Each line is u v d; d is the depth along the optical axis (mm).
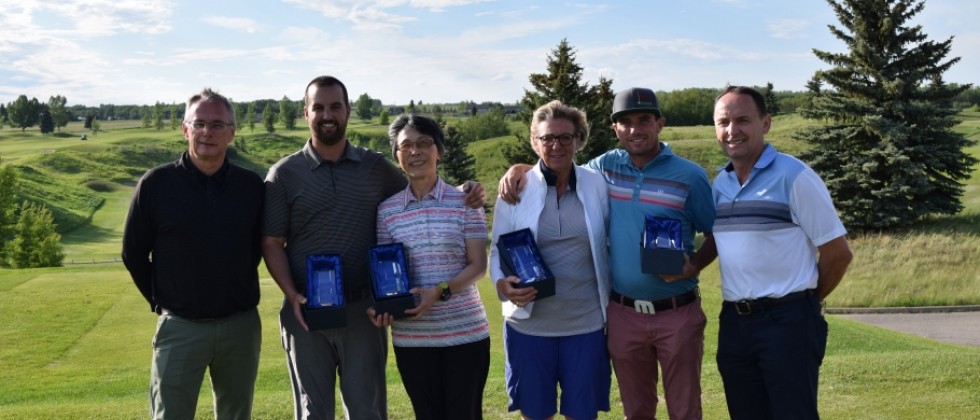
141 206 3801
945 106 25391
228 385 4047
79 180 74375
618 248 3803
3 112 187750
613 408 5535
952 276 18938
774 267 3404
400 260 3678
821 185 3379
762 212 3416
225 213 3820
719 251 3570
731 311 3562
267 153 108125
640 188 3779
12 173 43156
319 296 3578
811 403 3396
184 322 3863
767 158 3457
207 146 3746
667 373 3793
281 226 3869
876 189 25484
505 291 3645
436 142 3814
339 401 6414
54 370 9688
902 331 15109
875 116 25016
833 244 3373
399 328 3832
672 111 91375
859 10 26188
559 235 3795
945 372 6137
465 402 3820
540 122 3773
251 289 4008
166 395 3867
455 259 3812
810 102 27469
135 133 136375
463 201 3857
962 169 25156
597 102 28219
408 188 3879
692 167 3768
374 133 111625
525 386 3922
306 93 3826
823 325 3465
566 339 3871
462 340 3791
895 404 5348
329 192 3816
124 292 15180
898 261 20375
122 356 10453
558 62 28484
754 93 3469
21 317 12922
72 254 43031
